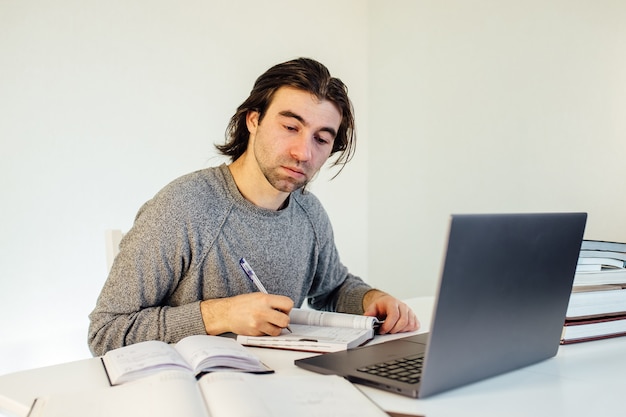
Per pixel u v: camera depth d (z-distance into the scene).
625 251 1.17
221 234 1.22
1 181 1.98
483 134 2.28
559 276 0.86
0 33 1.96
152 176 2.31
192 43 2.39
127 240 1.15
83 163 2.14
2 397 0.70
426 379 0.68
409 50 2.63
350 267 2.86
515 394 0.72
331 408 0.62
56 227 2.09
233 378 0.70
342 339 0.95
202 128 2.44
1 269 1.98
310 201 1.43
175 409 0.59
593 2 1.84
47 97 2.06
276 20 2.64
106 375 0.79
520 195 2.13
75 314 2.13
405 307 1.13
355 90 2.85
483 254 0.70
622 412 0.66
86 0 2.13
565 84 1.95
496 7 2.20
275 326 0.98
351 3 2.86
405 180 2.67
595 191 1.85
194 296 1.21
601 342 1.04
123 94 2.23
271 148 1.17
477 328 0.73
